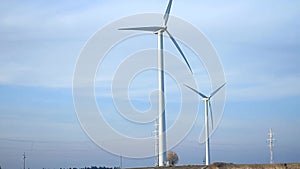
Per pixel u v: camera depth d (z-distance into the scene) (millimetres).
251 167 77438
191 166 80750
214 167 78500
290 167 76312
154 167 78062
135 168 81312
